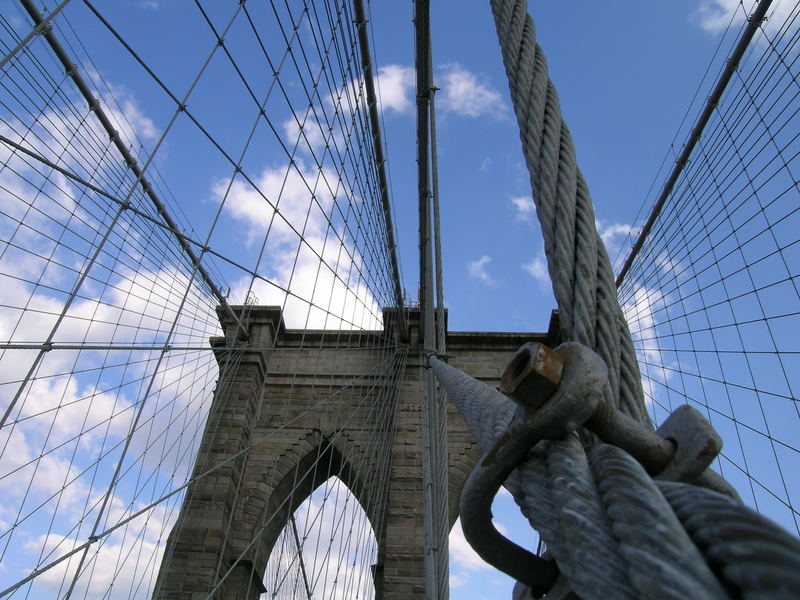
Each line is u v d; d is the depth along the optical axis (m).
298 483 16.92
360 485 17.77
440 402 7.06
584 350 0.89
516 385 0.86
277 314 19.41
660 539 0.59
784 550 0.50
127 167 9.82
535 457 0.93
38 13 6.27
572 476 0.80
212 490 15.81
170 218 11.07
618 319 1.15
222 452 16.47
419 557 15.37
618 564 0.68
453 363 19.28
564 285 1.18
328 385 18.83
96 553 7.71
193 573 14.69
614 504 0.69
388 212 16.83
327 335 19.73
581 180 1.34
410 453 17.17
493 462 0.91
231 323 19.03
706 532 0.57
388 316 19.95
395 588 14.92
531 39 1.63
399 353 19.34
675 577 0.56
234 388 17.72
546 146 1.38
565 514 0.75
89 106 8.52
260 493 16.77
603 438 0.90
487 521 0.95
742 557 0.52
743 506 0.59
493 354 19.50
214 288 16.59
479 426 1.33
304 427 18.03
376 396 18.58
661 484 0.71
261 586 16.69
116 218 5.71
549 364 0.86
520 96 1.53
